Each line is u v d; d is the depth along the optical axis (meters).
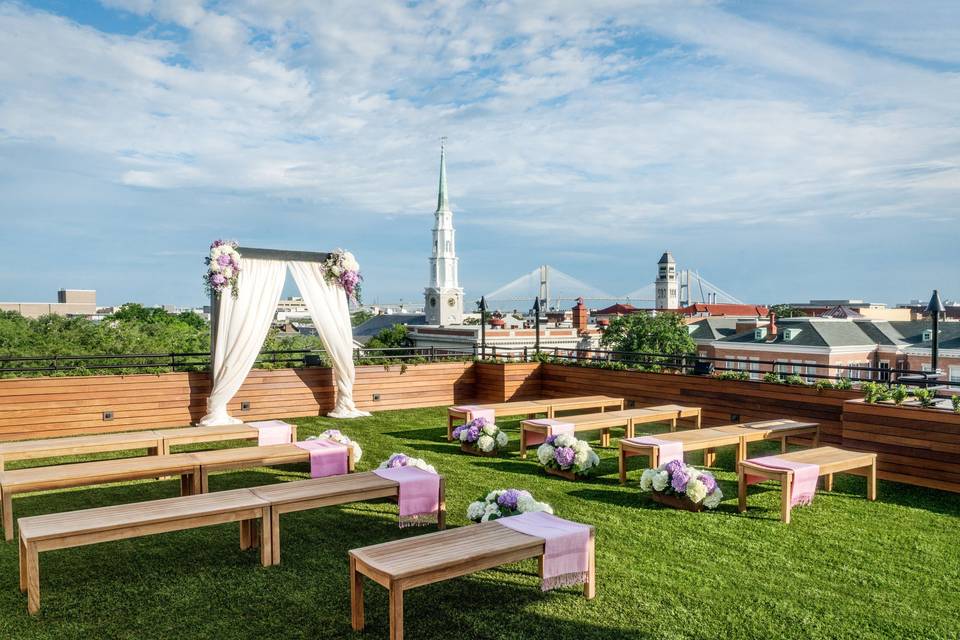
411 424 10.41
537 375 12.87
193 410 10.17
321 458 6.40
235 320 9.82
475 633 3.43
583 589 4.00
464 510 5.81
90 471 5.29
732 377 9.77
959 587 4.12
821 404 8.59
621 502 6.11
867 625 3.56
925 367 35.38
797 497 5.59
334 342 10.84
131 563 4.45
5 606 3.78
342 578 4.21
